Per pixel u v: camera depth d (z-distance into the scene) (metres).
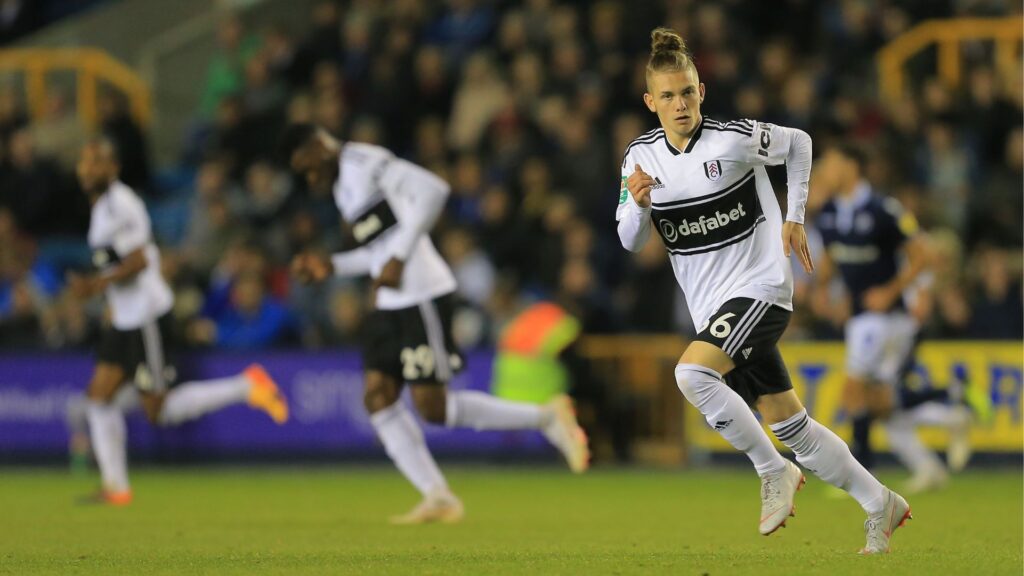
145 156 66.19
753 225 21.58
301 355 51.69
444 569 20.50
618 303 53.03
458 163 60.19
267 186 61.03
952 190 58.16
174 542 25.95
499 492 40.34
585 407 50.97
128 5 75.38
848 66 63.56
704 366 20.80
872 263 37.91
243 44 73.44
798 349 48.47
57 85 72.06
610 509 34.38
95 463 52.12
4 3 76.06
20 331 54.09
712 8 61.84
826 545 24.73
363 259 30.81
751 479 45.66
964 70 64.06
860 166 37.94
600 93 59.81
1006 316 50.28
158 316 36.25
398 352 30.44
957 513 32.19
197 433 52.22
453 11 66.88
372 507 35.53
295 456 51.69
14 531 28.62
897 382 39.56
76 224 64.69
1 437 52.56
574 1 66.12
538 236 55.41
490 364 51.12
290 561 22.02
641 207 20.98
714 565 20.59
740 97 58.34
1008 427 47.91
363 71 65.62
